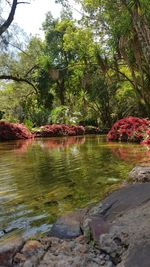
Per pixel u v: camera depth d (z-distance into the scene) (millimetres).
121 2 15094
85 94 27047
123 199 4129
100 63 21172
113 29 18031
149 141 12438
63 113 27797
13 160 9391
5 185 6250
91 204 4770
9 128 19203
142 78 17828
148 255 2812
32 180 6605
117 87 25625
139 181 5496
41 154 10648
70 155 10109
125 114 24328
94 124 27625
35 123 31109
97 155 9797
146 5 14789
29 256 3131
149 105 20047
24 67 31766
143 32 14055
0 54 29516
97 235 3240
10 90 35312
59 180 6527
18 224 4246
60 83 31328
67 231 3609
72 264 2955
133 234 3117
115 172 7012
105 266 2904
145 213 3543
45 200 5215
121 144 13000
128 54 17953
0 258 3166
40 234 3768
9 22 18766
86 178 6590
